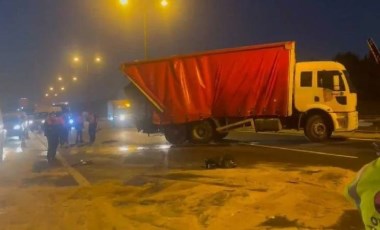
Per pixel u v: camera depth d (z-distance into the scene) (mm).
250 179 11367
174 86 22969
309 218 7547
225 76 22266
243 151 19078
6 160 19172
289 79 21406
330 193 9172
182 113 22875
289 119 22125
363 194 2092
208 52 22531
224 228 7328
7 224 8180
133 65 23422
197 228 7449
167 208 8758
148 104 23500
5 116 34844
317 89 21625
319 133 21703
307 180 11000
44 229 7828
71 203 9617
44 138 37438
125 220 8102
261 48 21703
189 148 21188
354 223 7219
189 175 12633
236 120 22500
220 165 14102
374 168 2074
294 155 17125
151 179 12336
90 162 16859
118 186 11172
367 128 29672
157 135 32781
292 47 21344
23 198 10367
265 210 8172
